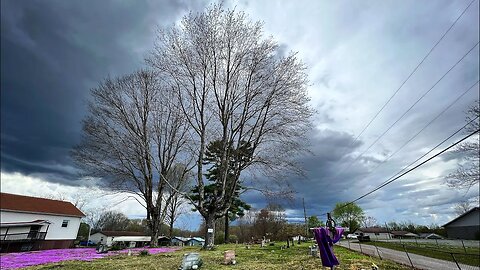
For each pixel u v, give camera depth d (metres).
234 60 23.33
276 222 54.19
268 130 23.14
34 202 39.56
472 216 53.50
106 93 29.91
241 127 23.39
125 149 29.97
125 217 80.31
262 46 23.19
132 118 31.02
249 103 23.41
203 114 23.50
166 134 33.12
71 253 22.45
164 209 33.62
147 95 31.50
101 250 24.69
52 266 12.84
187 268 11.02
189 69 22.77
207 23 22.75
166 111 30.70
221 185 22.64
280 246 25.56
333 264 8.10
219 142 24.52
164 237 52.25
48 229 37.88
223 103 23.41
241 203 39.41
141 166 31.06
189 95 23.73
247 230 61.78
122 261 14.29
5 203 35.53
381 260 15.72
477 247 33.16
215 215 22.11
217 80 23.52
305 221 51.19
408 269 12.70
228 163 23.36
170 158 33.19
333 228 8.52
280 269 11.02
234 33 23.20
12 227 34.56
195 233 75.19
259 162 23.22
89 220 68.00
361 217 92.88
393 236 84.56
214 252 18.09
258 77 23.05
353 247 31.09
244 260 13.84
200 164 22.77
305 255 15.61
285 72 23.05
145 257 16.25
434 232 75.94
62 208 41.75
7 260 16.72
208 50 22.89
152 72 30.97
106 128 29.88
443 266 15.83
